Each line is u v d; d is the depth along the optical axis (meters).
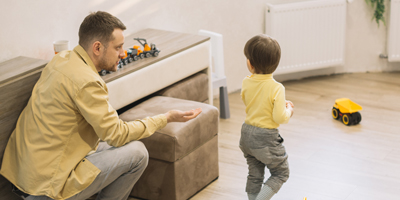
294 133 2.96
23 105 1.93
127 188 1.92
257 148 1.92
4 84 1.84
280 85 1.86
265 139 1.90
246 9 3.63
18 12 2.35
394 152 2.67
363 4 3.88
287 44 3.71
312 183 2.36
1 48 2.31
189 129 2.11
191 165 2.20
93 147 1.80
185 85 2.64
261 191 1.96
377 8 3.85
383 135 2.89
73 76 1.66
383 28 3.96
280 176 1.98
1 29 2.29
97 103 1.67
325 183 2.35
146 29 3.04
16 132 1.80
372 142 2.80
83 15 2.68
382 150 2.70
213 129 2.29
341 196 2.23
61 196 1.72
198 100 2.78
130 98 2.33
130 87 2.31
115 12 2.86
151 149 2.11
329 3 3.70
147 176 2.19
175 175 2.11
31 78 1.95
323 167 2.52
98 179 1.77
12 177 1.80
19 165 1.76
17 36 2.37
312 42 3.78
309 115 3.24
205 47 2.76
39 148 1.70
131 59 2.38
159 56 2.47
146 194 2.23
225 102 3.21
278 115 1.83
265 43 1.85
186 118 1.89
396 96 3.52
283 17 3.62
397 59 3.91
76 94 1.64
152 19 3.11
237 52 3.71
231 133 3.00
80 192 1.76
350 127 3.02
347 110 3.01
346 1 3.75
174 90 2.56
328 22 3.76
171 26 3.26
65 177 1.71
